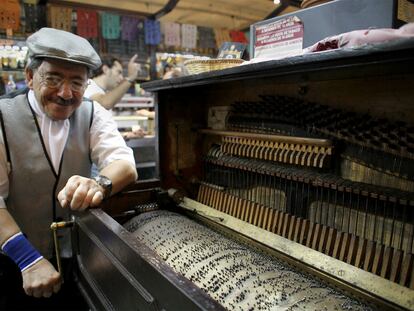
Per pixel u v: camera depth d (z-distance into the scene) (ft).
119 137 4.99
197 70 4.19
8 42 10.17
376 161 3.14
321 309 2.52
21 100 4.42
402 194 2.88
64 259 4.99
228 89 4.75
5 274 4.91
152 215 4.59
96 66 4.27
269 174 3.91
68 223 3.98
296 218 3.72
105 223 2.94
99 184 3.89
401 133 2.90
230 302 2.70
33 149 4.37
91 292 3.62
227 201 4.62
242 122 4.48
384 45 1.98
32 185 4.48
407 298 2.52
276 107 3.98
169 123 5.10
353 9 3.12
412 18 3.12
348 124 3.28
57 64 3.92
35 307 5.17
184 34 13.69
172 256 3.48
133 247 2.44
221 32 14.48
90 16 11.62
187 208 4.78
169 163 5.18
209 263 3.25
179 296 1.88
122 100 11.63
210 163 5.07
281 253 3.50
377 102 3.07
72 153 4.66
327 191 3.45
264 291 2.77
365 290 2.75
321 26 3.35
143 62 12.92
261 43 3.92
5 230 3.82
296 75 3.14
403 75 2.85
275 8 11.83
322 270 3.08
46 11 10.95
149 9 12.12
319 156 3.50
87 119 4.80
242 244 3.96
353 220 3.27
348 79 3.28
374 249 3.08
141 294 2.38
